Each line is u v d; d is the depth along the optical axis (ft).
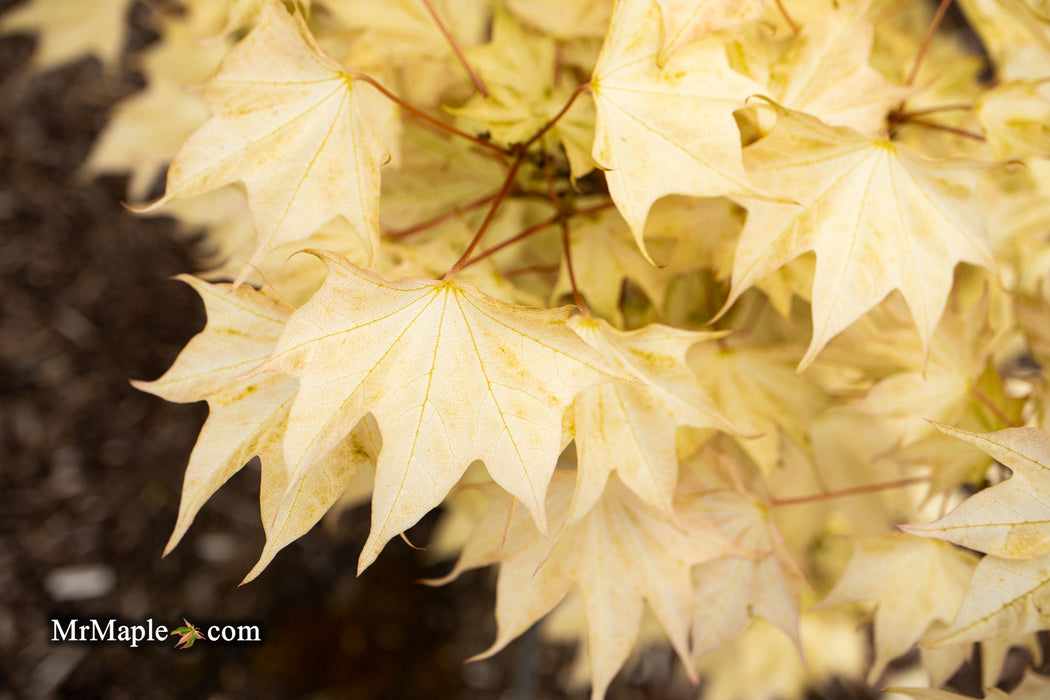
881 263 1.26
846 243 1.25
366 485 1.62
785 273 1.36
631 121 1.21
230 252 1.72
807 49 1.29
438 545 2.47
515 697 2.66
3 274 3.93
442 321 1.17
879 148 1.25
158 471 3.73
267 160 1.21
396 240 1.41
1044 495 1.18
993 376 1.37
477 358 1.17
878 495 1.65
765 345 1.42
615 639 1.33
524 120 1.33
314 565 3.59
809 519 1.66
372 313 1.16
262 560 1.17
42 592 3.47
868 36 1.28
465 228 1.36
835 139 1.23
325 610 3.49
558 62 1.41
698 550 1.33
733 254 1.33
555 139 1.38
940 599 1.35
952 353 1.37
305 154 1.22
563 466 1.32
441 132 1.45
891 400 1.37
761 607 1.36
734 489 1.34
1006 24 1.45
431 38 1.42
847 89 1.29
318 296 1.14
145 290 4.02
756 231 1.24
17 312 3.89
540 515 1.16
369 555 1.15
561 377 1.17
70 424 3.75
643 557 1.33
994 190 1.55
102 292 3.99
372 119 1.34
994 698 1.24
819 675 2.59
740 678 2.59
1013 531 1.18
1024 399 1.37
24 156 4.12
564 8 1.41
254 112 1.20
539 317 1.16
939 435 1.37
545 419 1.17
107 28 2.22
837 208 1.25
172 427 3.82
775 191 1.24
